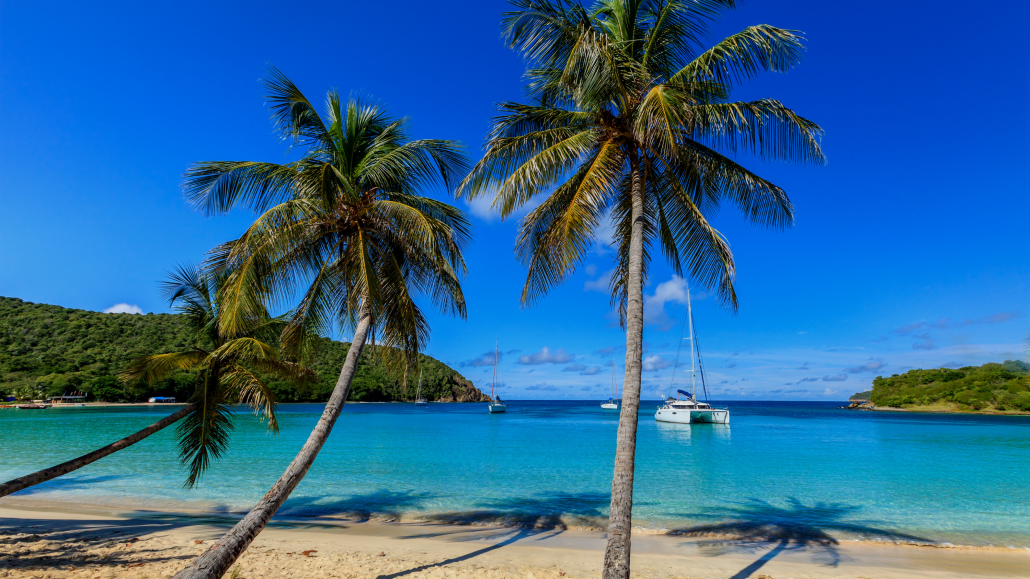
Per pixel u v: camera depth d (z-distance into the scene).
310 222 8.91
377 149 9.65
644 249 8.89
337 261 9.72
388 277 9.28
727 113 7.30
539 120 8.66
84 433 34.34
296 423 47.72
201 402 9.97
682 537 11.12
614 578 5.47
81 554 7.90
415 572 7.80
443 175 10.04
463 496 15.49
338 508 13.75
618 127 7.61
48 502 13.98
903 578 8.18
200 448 9.78
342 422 54.72
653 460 24.75
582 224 7.16
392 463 22.55
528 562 8.70
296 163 8.59
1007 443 33.91
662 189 8.58
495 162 8.52
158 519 11.69
